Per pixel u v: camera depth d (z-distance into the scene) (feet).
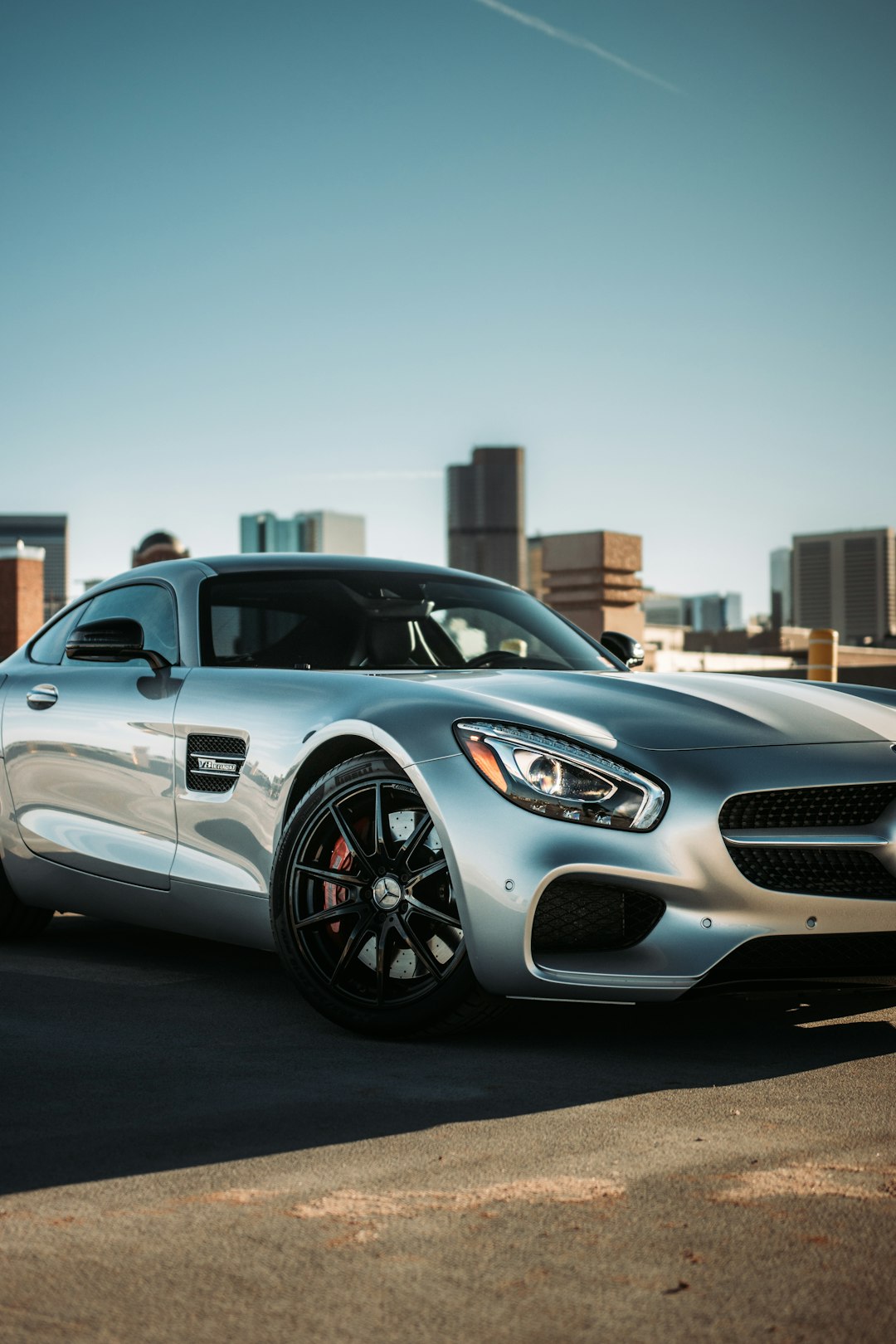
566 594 49.21
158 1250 5.83
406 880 9.44
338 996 9.80
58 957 13.06
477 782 9.14
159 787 11.68
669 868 8.81
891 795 9.42
